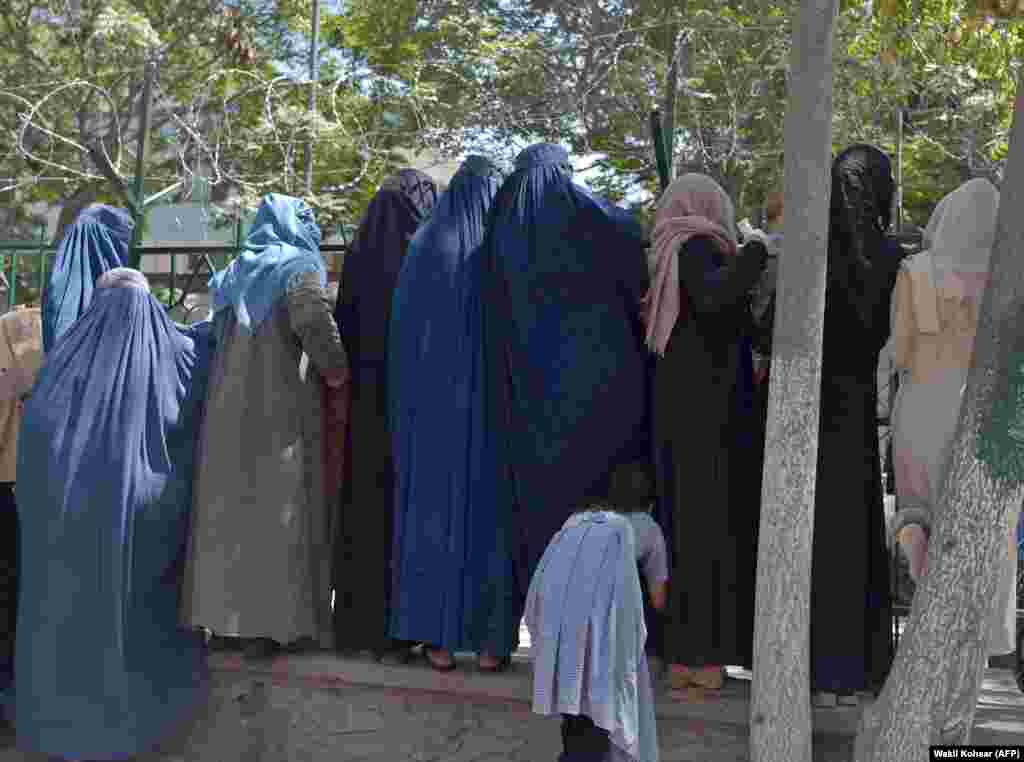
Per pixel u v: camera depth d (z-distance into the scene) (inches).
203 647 199.9
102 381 191.6
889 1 257.8
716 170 390.3
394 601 185.0
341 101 462.9
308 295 189.3
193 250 219.6
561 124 454.9
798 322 152.9
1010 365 141.1
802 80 151.8
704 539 172.4
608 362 179.6
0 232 553.9
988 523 141.1
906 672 143.6
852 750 167.2
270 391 191.8
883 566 168.6
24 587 192.5
